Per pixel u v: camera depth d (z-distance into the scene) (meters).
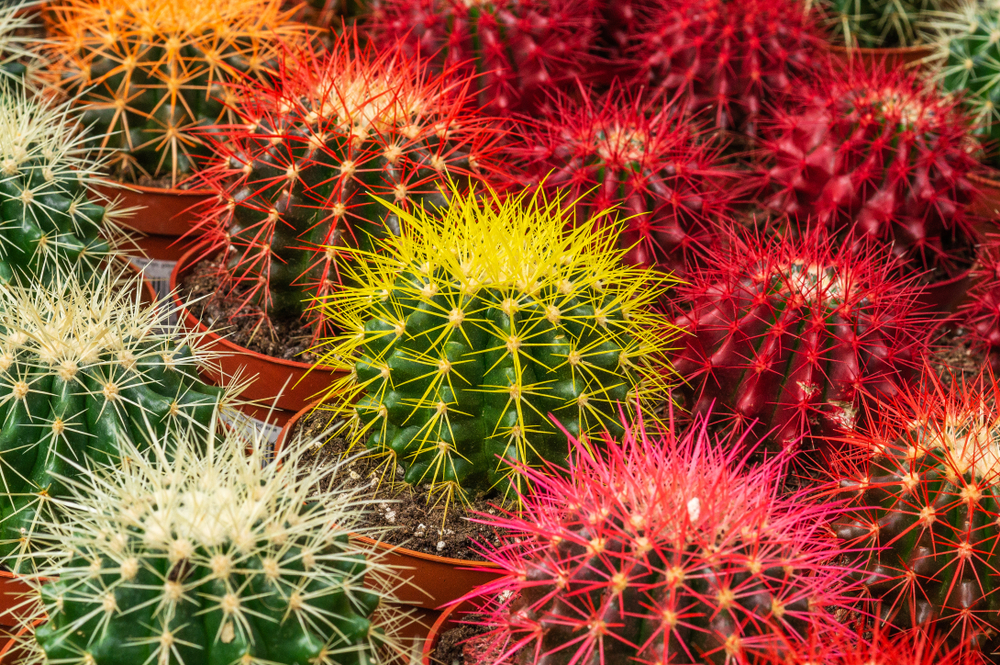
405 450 0.58
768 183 0.71
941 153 0.67
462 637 0.56
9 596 0.56
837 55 0.82
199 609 0.50
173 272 0.68
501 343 0.56
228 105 0.69
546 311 0.57
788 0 0.77
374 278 0.60
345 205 0.62
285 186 0.63
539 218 0.59
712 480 0.52
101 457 0.56
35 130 0.65
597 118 0.67
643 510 0.51
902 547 0.55
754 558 0.50
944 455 0.55
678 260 0.66
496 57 0.71
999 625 0.54
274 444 0.62
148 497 0.52
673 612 0.49
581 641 0.51
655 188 0.65
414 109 0.64
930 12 0.82
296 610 0.50
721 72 0.75
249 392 0.64
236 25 0.72
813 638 0.50
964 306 0.69
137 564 0.50
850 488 0.56
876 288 0.60
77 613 0.51
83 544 0.51
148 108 0.72
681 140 0.67
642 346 0.60
